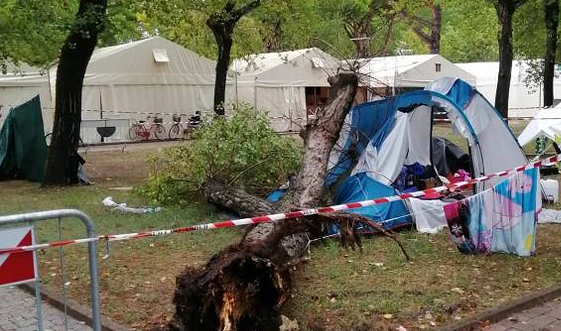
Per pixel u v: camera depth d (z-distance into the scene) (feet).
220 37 61.11
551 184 32.01
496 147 29.60
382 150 28.73
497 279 19.88
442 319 16.52
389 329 15.88
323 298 18.02
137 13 46.50
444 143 37.19
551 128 40.60
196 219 28.84
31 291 19.72
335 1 97.25
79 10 41.47
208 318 14.89
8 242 12.63
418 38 140.56
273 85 86.63
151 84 81.35
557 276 20.11
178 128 83.56
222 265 14.70
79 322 17.15
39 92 73.97
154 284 19.86
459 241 22.75
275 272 15.16
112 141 78.28
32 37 43.47
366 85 29.40
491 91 114.01
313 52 80.48
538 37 73.46
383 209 26.08
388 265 21.38
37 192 39.68
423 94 29.14
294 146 31.81
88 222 13.57
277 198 28.94
